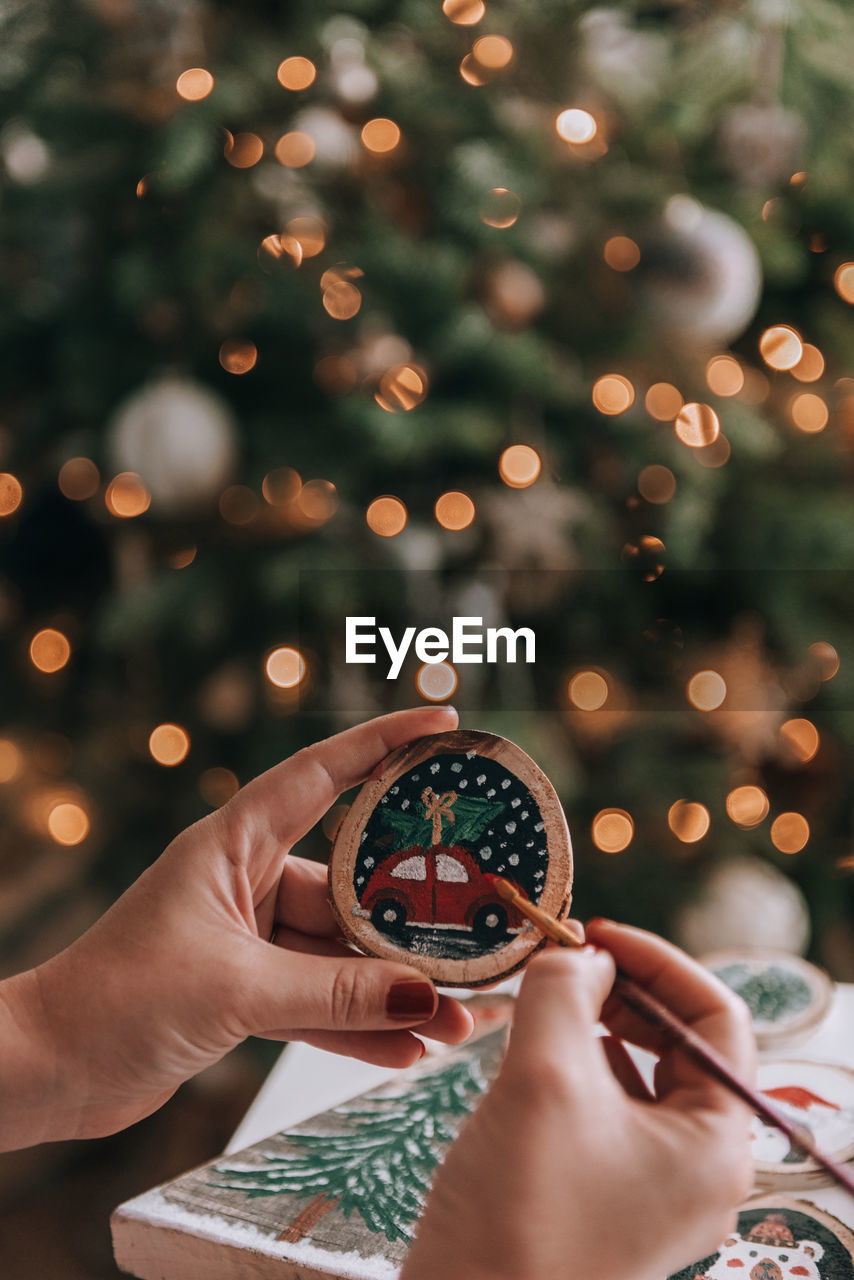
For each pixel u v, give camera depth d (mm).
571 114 817
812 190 944
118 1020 456
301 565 868
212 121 821
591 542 929
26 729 1191
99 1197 906
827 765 1032
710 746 1023
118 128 886
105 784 1044
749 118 823
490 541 925
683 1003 421
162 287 875
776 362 906
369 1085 525
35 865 1286
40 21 878
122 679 1121
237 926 467
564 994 395
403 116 875
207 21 902
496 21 899
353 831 476
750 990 549
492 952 458
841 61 807
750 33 801
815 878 1047
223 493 950
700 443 874
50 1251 845
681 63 828
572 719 982
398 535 868
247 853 478
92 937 471
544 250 878
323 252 893
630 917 937
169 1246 450
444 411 887
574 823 983
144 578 980
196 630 898
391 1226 446
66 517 1213
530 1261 378
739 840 985
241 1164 474
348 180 903
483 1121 385
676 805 953
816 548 956
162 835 1029
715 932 890
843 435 992
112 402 950
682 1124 390
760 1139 471
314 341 921
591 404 938
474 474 961
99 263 953
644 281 823
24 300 1025
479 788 474
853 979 1083
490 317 893
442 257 861
